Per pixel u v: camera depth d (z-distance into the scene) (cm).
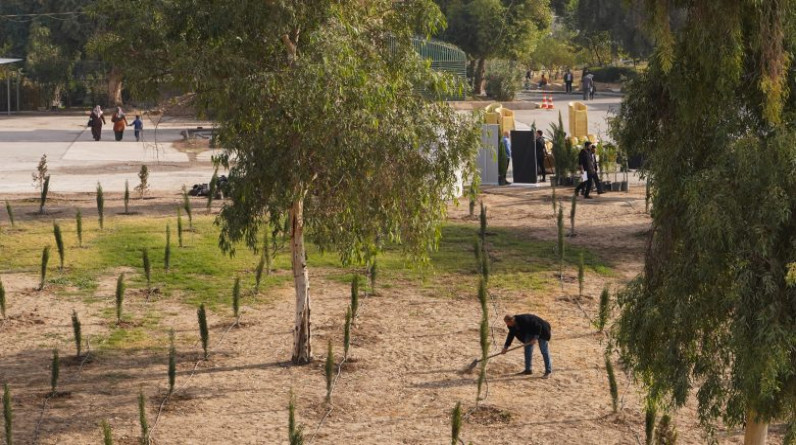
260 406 1392
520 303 1964
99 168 3928
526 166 3591
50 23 6975
